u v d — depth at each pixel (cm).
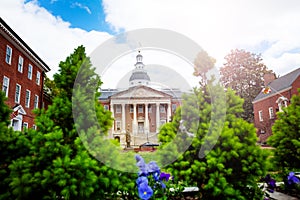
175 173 207
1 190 184
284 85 2388
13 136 198
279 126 338
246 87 3303
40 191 180
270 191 255
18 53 1525
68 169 163
